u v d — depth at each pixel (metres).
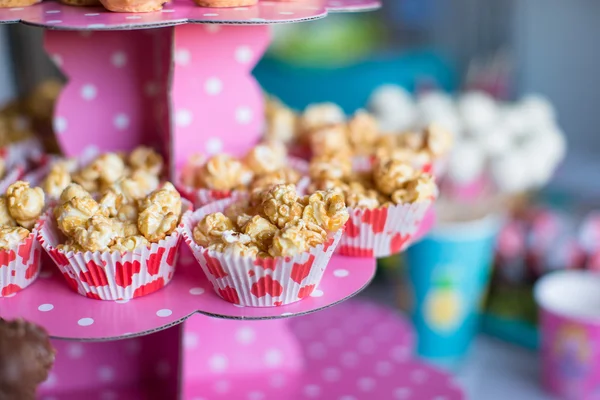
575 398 0.86
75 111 0.64
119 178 0.59
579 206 1.07
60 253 0.53
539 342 0.94
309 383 0.67
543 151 0.85
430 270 0.89
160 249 0.54
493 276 1.02
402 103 0.86
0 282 0.54
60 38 0.63
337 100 1.15
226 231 0.54
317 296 0.55
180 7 0.57
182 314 0.53
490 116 0.86
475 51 1.29
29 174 0.64
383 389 0.66
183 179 0.62
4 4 0.57
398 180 0.60
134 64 0.64
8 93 0.91
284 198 0.55
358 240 0.59
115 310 0.54
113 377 0.66
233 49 0.62
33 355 0.47
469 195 0.87
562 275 0.91
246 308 0.54
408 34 1.33
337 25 1.28
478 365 0.94
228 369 0.67
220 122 0.63
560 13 1.22
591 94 1.23
